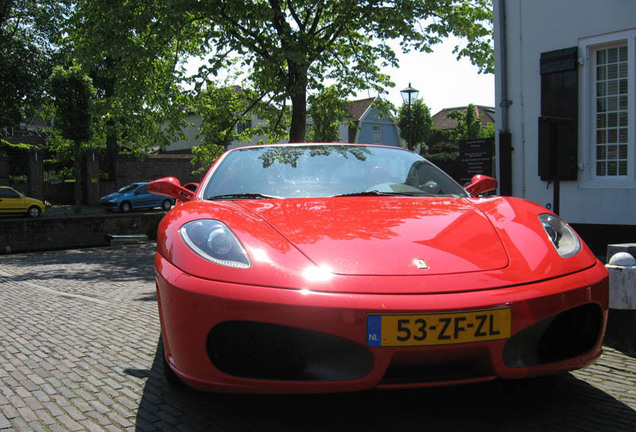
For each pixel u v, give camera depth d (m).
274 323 1.90
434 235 2.29
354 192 3.01
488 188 3.47
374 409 2.41
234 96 15.38
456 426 2.23
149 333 4.04
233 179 3.11
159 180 3.43
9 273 8.29
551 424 2.24
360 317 1.88
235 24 12.35
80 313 4.88
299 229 2.31
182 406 2.52
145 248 12.59
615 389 2.63
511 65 7.61
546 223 2.53
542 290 2.03
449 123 54.47
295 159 3.33
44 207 23.44
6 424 2.35
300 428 2.23
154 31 12.46
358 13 13.02
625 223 6.54
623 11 6.43
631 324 3.27
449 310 1.88
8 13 26.88
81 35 13.52
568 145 4.79
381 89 15.68
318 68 14.62
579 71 6.90
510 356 1.99
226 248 2.16
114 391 2.75
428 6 12.88
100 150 31.91
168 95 13.93
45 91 28.17
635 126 6.42
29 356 3.47
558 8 7.03
